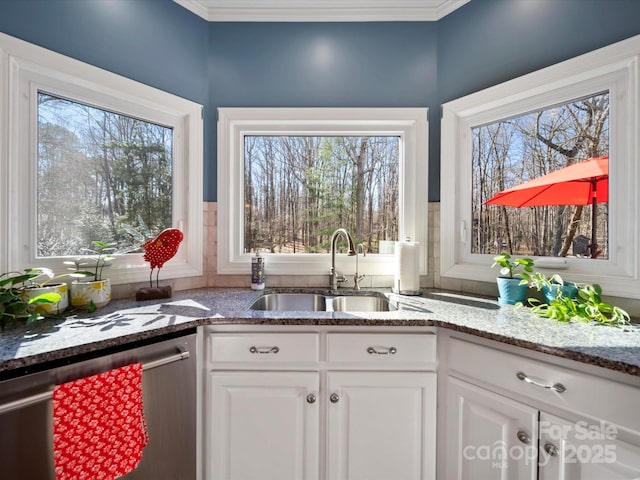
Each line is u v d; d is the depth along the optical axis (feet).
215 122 5.58
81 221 4.33
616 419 2.44
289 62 5.52
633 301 3.66
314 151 5.83
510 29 4.66
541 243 4.52
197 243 5.44
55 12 3.96
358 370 3.59
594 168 4.04
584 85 4.07
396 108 5.48
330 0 5.27
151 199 5.06
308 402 3.55
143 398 3.10
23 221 3.82
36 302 3.23
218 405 3.57
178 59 5.18
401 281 4.99
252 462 3.55
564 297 3.72
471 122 5.22
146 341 3.15
